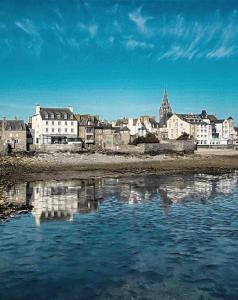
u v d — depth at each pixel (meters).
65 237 22.47
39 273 16.94
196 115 170.00
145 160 87.25
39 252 19.70
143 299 14.52
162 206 32.47
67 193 39.44
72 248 20.39
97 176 57.16
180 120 158.88
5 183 47.16
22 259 18.66
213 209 31.16
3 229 24.12
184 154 105.94
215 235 23.09
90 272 17.09
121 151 107.38
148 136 121.56
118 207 31.89
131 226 25.25
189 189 43.12
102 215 28.67
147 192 40.53
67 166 70.44
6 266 17.72
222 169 71.00
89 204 33.19
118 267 17.69
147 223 26.12
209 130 164.12
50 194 38.66
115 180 52.16
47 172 61.00
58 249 20.20
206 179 54.00
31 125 125.94
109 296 14.75
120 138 124.00
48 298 14.57
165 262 18.36
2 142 98.38
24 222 26.02
